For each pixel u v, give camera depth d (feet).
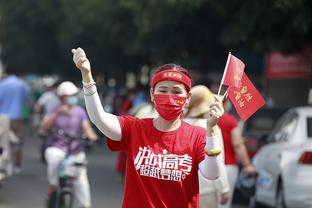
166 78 30.86
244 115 31.55
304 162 68.44
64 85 66.90
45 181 104.88
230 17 104.53
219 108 29.81
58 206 64.59
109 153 163.63
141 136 31.14
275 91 136.87
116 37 178.60
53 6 256.73
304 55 112.16
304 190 68.03
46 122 66.49
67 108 66.85
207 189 47.96
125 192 31.19
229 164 53.47
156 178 30.60
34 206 81.87
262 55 144.66
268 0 91.66
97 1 175.94
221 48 141.59
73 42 222.07
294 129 73.51
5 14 272.31
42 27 271.28
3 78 109.50
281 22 96.53
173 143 30.78
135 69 236.22
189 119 48.65
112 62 230.07
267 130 91.66
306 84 127.34
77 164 65.10
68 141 66.44
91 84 31.12
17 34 275.59
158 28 125.90
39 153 150.61
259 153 80.69
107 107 210.79
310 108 75.51
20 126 107.96
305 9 86.63
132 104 134.51
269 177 75.77
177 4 104.06
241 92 31.60
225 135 53.31
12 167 115.55
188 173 30.53
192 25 130.31
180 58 149.28
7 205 82.28
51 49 277.85
